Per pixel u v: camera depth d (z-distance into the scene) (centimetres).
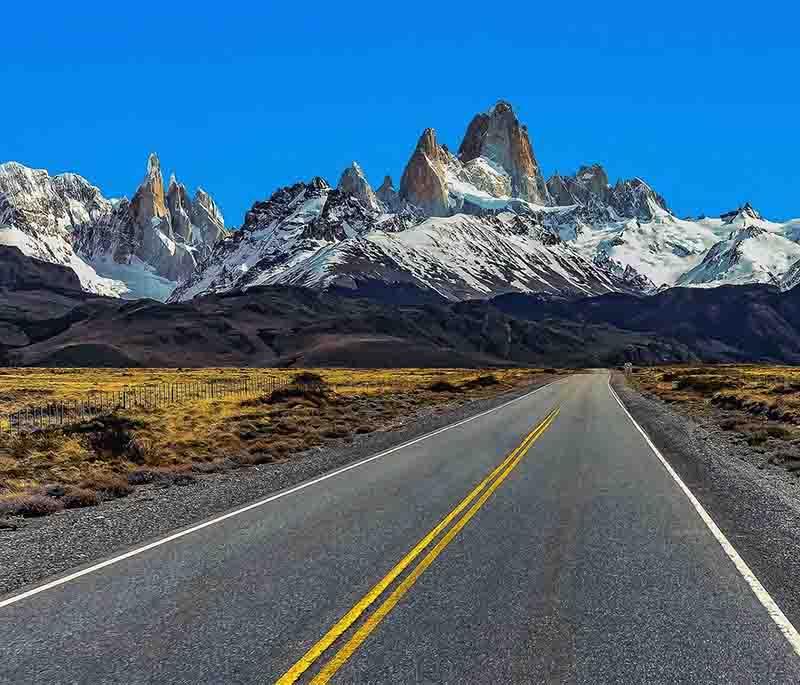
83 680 611
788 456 2055
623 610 778
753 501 1427
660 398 5362
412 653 661
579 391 6391
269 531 1167
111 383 8244
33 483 1716
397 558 991
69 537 1166
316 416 3522
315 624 736
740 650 671
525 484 1620
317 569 938
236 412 3706
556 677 611
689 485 1612
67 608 795
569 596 824
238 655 659
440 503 1398
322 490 1565
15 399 5800
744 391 5138
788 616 761
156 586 872
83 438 2311
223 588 859
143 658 655
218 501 1473
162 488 1677
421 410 4156
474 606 790
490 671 623
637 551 1028
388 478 1723
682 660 647
